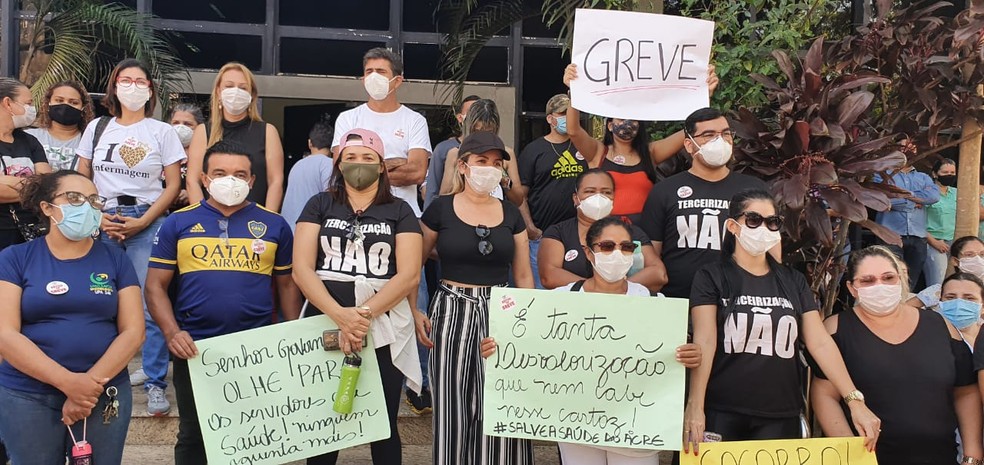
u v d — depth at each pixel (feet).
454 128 25.31
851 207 12.66
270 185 14.56
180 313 11.96
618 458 11.37
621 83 13.61
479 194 12.44
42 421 10.44
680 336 11.18
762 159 13.89
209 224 11.91
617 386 11.27
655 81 13.64
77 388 10.21
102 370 10.45
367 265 11.76
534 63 27.86
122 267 11.06
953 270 17.30
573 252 13.08
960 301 13.78
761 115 18.03
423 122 15.70
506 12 24.04
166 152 15.55
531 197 16.35
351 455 15.98
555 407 11.35
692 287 11.60
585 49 13.67
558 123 16.07
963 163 17.21
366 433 11.67
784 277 11.43
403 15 28.19
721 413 11.23
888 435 11.41
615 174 14.40
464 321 12.08
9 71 24.89
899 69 15.93
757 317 11.00
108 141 15.24
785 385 11.10
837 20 20.42
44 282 10.39
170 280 12.05
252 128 14.67
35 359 10.07
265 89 27.20
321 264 11.90
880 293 11.32
